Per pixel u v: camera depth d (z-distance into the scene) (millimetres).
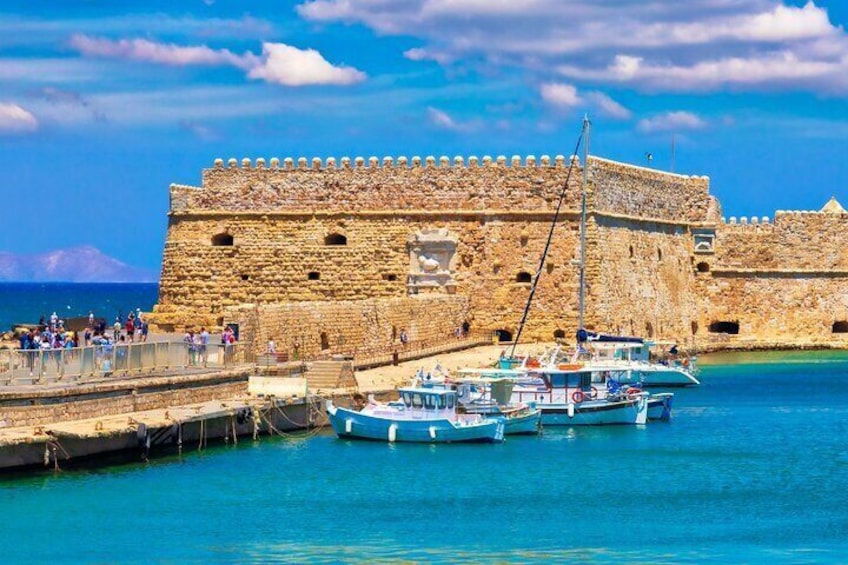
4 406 77562
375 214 138875
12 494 76250
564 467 88500
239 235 139750
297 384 97188
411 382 106938
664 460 91062
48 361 83250
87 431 77625
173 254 140625
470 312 138000
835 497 81000
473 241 137875
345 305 116688
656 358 140000
